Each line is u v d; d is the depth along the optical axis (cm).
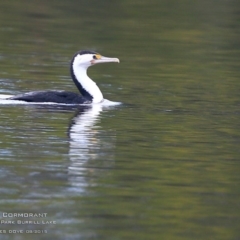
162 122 1677
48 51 2798
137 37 3216
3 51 2747
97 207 1099
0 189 1152
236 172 1295
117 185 1200
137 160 1347
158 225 1041
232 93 2120
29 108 1759
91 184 1200
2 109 1728
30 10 3741
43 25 3388
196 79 2364
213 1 4094
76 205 1101
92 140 1479
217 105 1917
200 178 1251
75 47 2919
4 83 2130
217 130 1612
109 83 2238
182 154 1400
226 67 2634
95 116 1708
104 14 3719
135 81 2292
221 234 1015
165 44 3091
